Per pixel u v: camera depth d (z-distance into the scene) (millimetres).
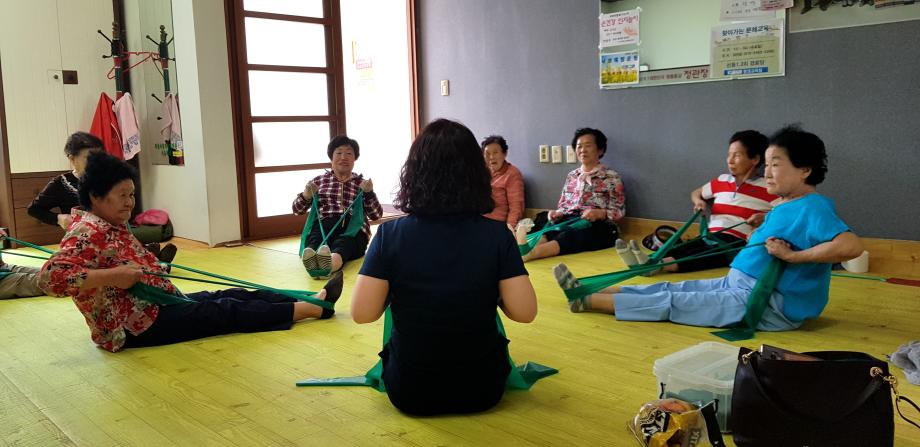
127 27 5977
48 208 4836
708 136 4562
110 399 2238
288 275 4199
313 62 5887
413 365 1955
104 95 5828
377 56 7246
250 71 5523
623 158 5020
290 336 2871
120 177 2547
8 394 2301
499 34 5621
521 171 5656
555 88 5324
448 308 1889
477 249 1886
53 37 5672
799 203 2766
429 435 1922
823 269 2785
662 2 4629
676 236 3967
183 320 2787
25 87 5562
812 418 1579
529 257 4387
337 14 5973
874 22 3824
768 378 1622
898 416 1970
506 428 1957
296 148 5855
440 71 6105
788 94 4184
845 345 2645
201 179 5320
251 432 1968
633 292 3160
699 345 2168
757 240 2900
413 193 1896
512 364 2262
